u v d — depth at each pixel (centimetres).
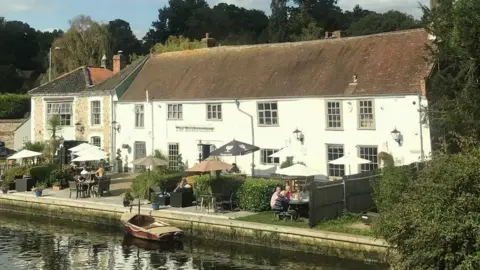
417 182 1126
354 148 2700
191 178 2473
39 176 2978
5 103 5453
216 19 8088
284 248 1788
